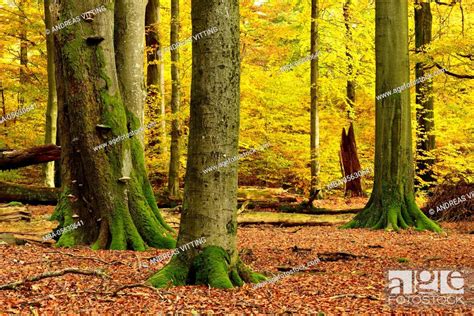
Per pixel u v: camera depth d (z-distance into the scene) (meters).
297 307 6.84
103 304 6.77
